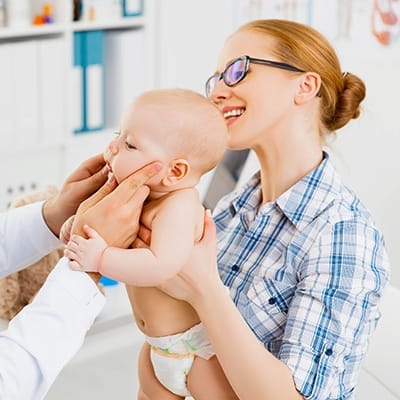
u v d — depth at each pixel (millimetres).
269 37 1412
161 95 1300
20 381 1182
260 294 1399
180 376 1399
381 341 1751
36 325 1201
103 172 1485
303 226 1409
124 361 1908
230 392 1380
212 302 1247
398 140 2715
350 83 1493
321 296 1309
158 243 1229
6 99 3387
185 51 3770
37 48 3422
